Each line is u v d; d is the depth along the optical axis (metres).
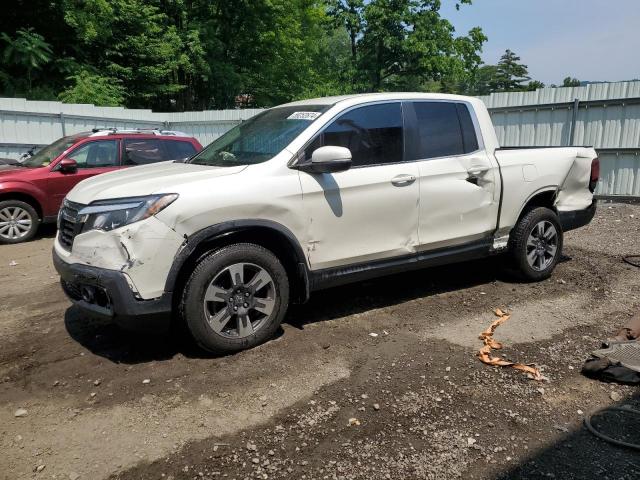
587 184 5.95
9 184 8.45
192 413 3.27
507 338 4.34
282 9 27.12
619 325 4.59
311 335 4.38
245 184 3.92
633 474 2.71
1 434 3.09
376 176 4.49
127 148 9.41
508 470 2.75
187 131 15.31
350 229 4.40
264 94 29.84
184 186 3.75
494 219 5.27
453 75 28.58
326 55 38.09
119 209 3.66
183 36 23.33
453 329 4.54
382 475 2.71
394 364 3.88
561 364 3.90
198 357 3.98
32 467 2.80
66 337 4.43
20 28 18.48
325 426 3.13
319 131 4.34
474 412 3.28
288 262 4.32
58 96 17.38
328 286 4.44
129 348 4.16
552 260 5.80
